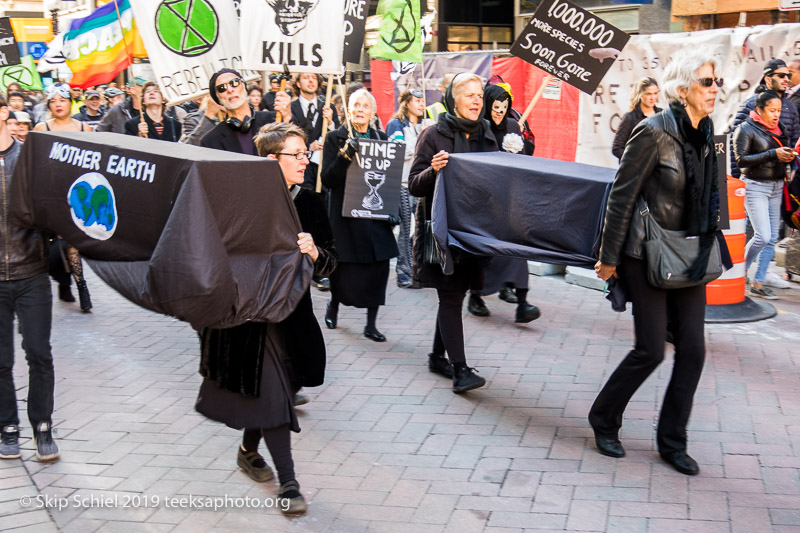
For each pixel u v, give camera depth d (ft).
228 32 24.98
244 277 11.46
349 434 15.97
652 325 13.64
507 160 16.22
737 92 28.22
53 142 13.29
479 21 62.80
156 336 22.68
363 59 58.44
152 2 24.34
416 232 17.60
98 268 11.96
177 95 24.81
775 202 24.26
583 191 14.24
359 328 22.98
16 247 14.38
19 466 14.85
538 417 16.55
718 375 18.52
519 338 21.49
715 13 37.11
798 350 20.11
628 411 16.65
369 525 12.68
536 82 33.22
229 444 15.72
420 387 18.34
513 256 15.17
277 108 24.67
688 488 13.52
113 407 17.58
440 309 17.69
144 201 11.40
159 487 14.03
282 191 11.96
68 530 12.71
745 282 25.38
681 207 13.23
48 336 14.92
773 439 15.26
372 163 20.76
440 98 37.73
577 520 12.61
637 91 23.57
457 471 14.37
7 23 38.47
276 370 12.73
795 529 12.21
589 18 21.56
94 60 33.04
